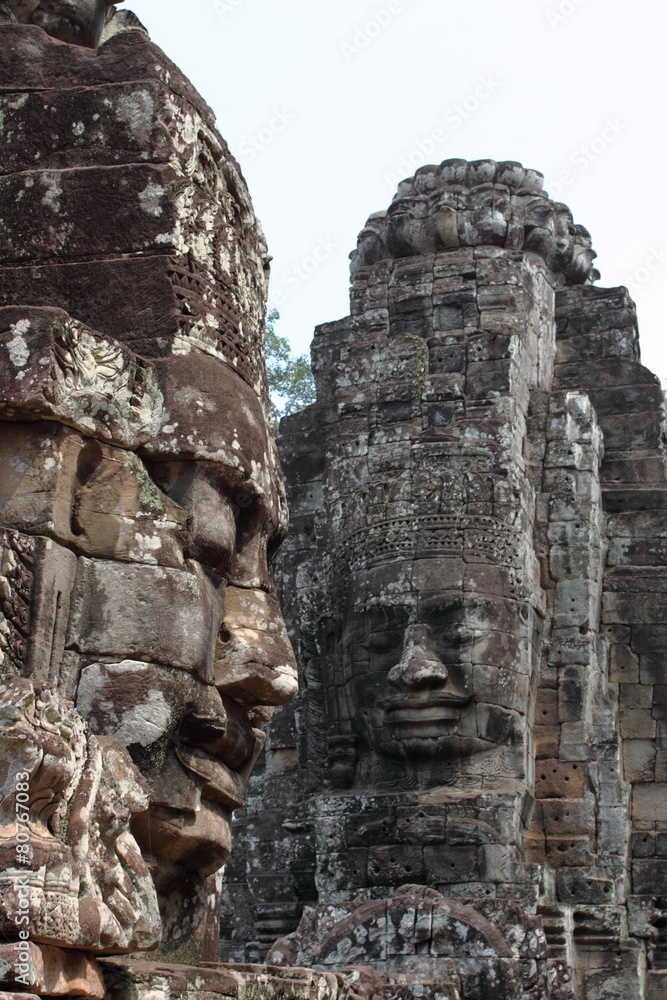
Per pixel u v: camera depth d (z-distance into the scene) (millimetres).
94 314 7488
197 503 7207
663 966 15531
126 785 5879
